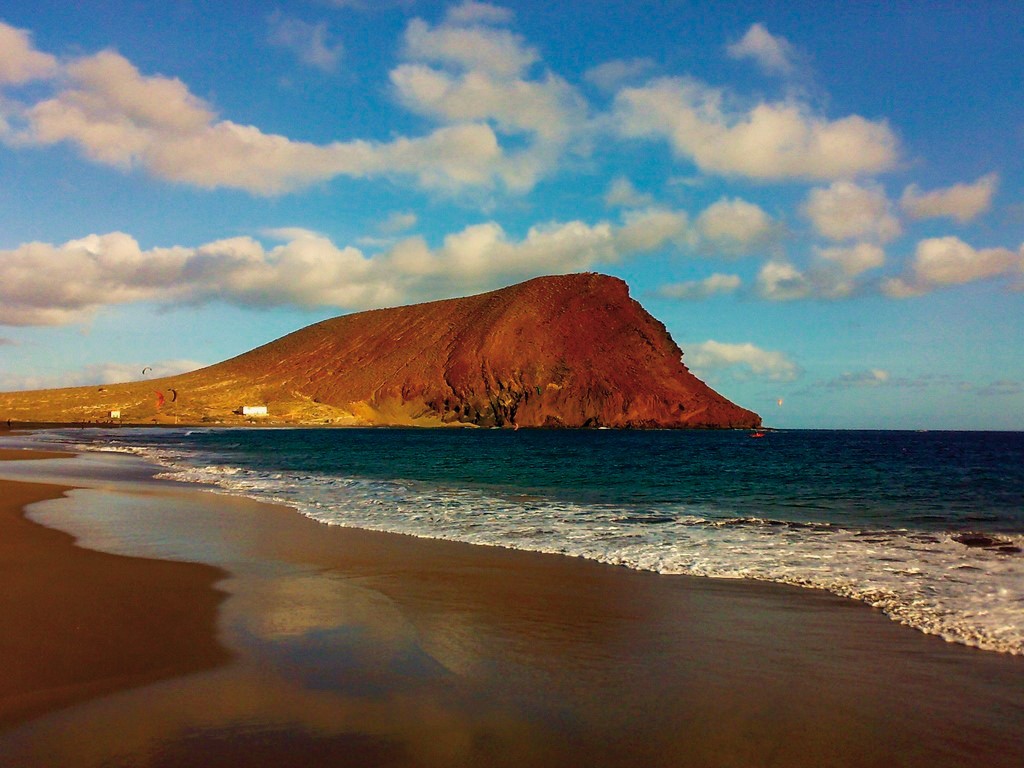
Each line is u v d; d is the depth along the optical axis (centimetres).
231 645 700
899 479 2992
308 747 486
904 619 814
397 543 1317
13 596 869
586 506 1909
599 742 504
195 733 504
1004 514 1800
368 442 7656
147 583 953
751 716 553
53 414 14538
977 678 635
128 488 2291
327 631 757
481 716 546
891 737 519
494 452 5597
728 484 2684
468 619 816
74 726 513
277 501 1975
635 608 868
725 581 1012
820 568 1094
